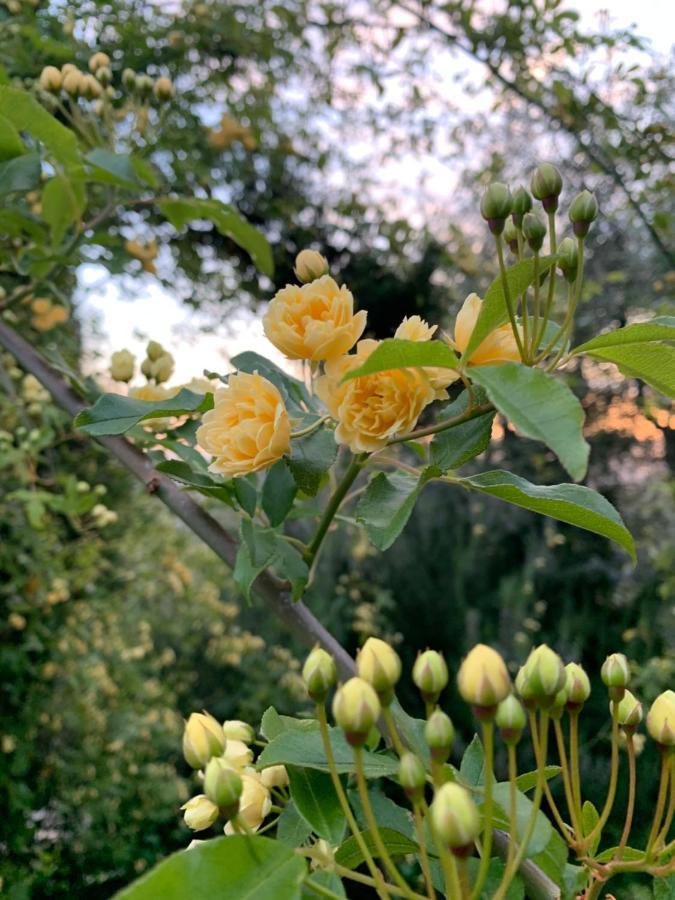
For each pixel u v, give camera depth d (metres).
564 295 0.76
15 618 0.76
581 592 0.82
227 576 1.14
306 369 0.23
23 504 0.78
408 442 0.25
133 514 1.02
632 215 0.81
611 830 0.61
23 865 0.74
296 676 0.97
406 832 0.18
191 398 0.23
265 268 0.51
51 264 0.41
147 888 0.14
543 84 0.79
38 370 0.33
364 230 0.91
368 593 0.91
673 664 0.67
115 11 0.71
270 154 0.86
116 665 0.93
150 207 0.77
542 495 0.20
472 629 0.80
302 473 0.22
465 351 0.18
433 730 0.14
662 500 0.81
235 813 0.15
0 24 0.57
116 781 0.83
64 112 0.44
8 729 0.76
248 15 0.79
